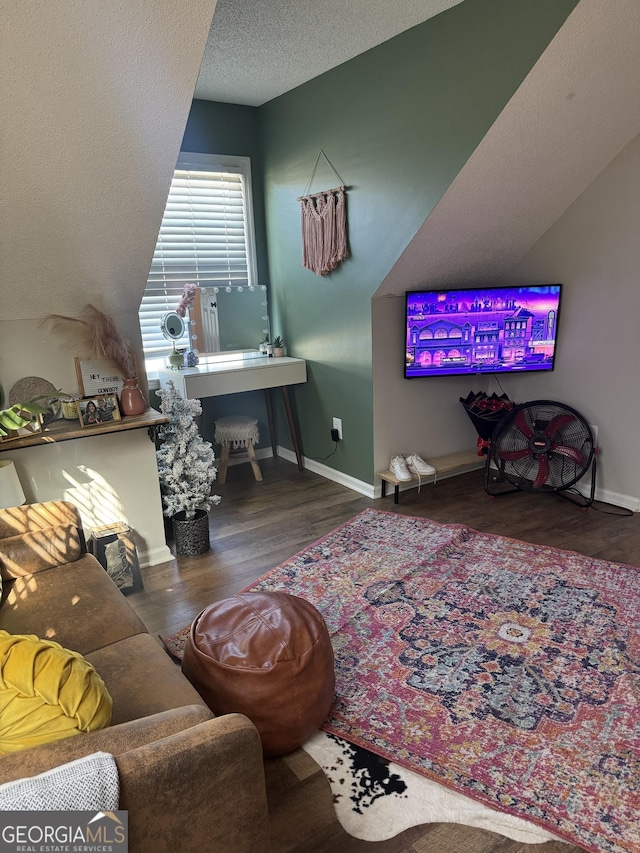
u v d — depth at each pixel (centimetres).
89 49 156
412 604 240
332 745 171
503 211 303
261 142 391
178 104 183
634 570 260
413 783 158
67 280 239
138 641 165
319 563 279
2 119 165
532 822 145
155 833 94
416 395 365
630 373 315
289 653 163
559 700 184
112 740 99
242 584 265
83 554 217
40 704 99
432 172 272
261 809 109
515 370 353
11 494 222
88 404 250
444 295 331
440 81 258
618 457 330
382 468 361
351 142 316
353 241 331
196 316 379
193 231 384
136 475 276
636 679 192
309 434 412
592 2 204
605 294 319
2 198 191
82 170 193
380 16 251
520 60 225
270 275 417
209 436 420
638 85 254
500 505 342
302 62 305
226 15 244
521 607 235
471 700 186
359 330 343
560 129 261
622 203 300
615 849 137
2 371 247
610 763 161
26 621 173
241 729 103
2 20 140
